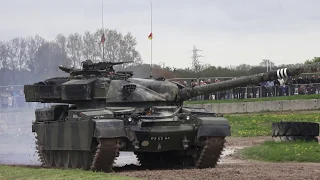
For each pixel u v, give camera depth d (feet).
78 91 77.36
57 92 79.51
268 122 142.51
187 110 74.43
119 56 153.99
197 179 58.34
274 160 82.48
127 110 72.38
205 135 71.61
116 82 77.71
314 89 178.60
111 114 70.59
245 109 175.42
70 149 74.23
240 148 99.76
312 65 69.36
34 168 74.18
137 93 77.25
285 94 181.57
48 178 60.08
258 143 105.70
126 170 73.10
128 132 69.67
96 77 79.30
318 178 58.44
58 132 77.82
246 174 62.23
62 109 81.71
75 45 164.86
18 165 84.79
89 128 69.00
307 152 83.71
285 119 143.95
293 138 96.37
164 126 71.41
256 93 183.52
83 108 79.30
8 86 156.87
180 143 73.56
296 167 70.03
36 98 81.35
